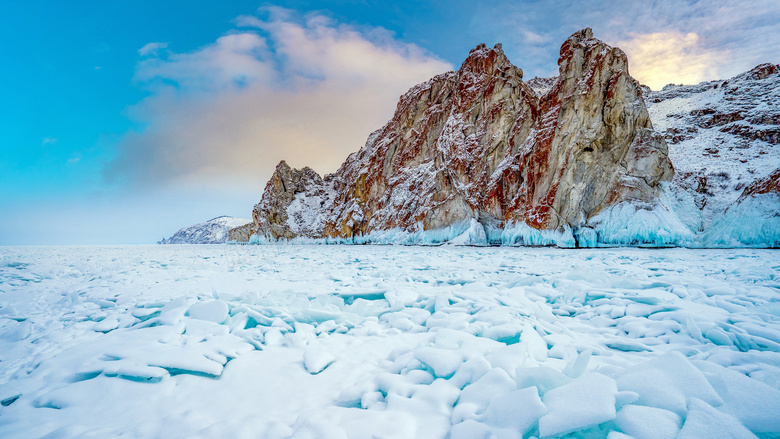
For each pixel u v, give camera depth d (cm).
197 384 319
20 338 471
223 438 221
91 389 295
